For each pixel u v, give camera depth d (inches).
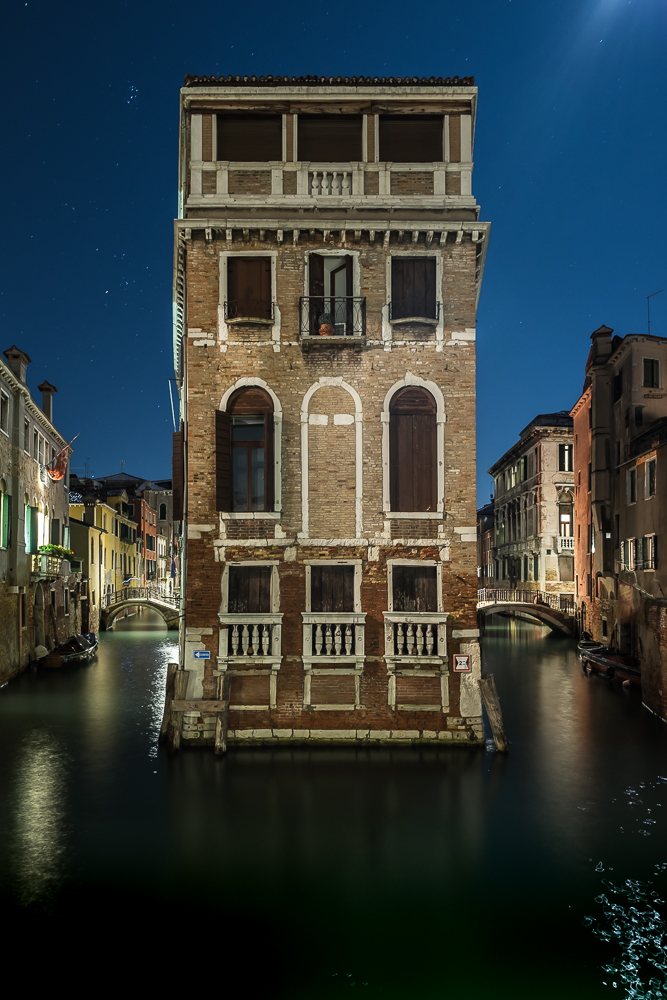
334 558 553.0
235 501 565.6
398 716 548.7
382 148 576.7
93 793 472.1
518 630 1738.4
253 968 282.5
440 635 545.6
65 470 1175.0
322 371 561.6
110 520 1919.3
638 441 1010.1
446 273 565.6
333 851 384.5
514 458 1941.4
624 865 370.9
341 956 291.1
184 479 621.0
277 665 546.3
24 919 316.5
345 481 558.6
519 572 1875.0
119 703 799.1
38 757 560.7
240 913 322.7
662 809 448.8
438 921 316.8
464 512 557.3
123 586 2126.0
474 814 435.8
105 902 331.6
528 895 339.6
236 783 480.7
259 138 574.2
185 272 569.3
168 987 270.7
